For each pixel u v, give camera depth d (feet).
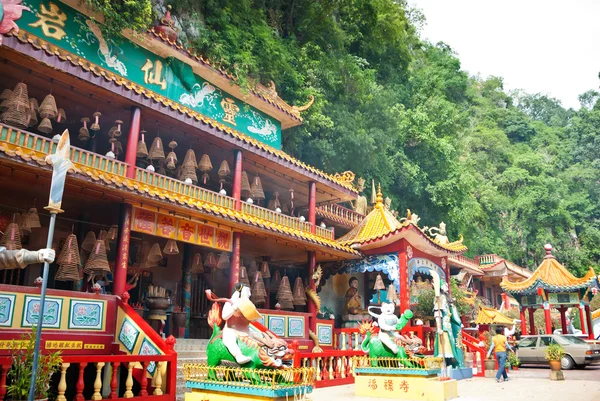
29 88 41.29
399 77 133.39
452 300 60.34
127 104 43.04
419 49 187.62
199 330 58.70
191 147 51.13
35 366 20.12
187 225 44.78
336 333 62.13
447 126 133.59
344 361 51.42
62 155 21.63
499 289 155.53
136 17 47.98
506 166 223.10
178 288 57.36
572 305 95.14
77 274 36.19
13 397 23.67
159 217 42.37
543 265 96.84
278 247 59.47
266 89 68.23
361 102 96.27
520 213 202.28
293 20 95.45
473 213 132.77
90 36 46.29
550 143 280.51
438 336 53.83
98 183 35.65
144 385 30.68
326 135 86.48
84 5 45.44
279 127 69.00
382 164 102.06
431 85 141.18
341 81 91.35
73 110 45.09
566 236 203.31
